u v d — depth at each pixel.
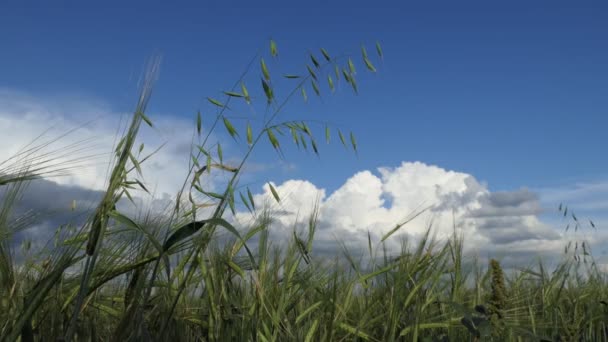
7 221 0.51
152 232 0.57
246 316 0.60
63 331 0.53
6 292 0.49
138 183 0.51
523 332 0.56
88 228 0.49
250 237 0.65
